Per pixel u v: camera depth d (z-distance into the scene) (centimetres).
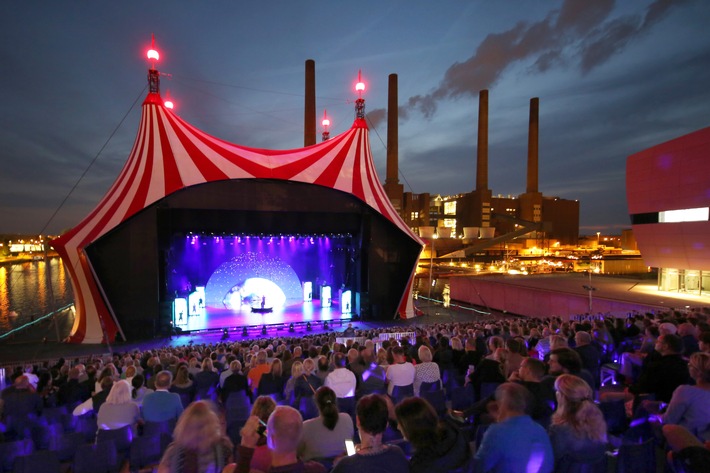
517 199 13012
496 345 748
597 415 302
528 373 443
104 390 666
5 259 14525
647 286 3416
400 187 8100
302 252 3388
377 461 246
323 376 718
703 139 2814
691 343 700
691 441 313
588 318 1734
